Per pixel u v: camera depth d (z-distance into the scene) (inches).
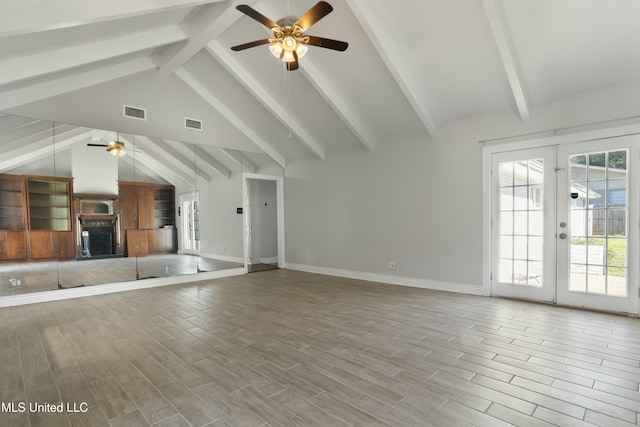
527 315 154.3
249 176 286.5
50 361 111.0
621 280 153.9
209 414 80.8
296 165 301.0
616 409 80.9
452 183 203.0
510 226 183.9
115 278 218.2
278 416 79.6
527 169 177.6
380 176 239.5
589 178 160.6
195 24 182.4
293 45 123.8
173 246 243.4
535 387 91.4
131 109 224.5
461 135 199.0
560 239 168.9
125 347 122.3
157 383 96.0
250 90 225.8
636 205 148.9
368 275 248.2
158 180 238.1
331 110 230.7
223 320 152.9
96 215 212.4
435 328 138.6
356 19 161.9
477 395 87.6
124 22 159.2
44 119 193.3
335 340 126.9
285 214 312.7
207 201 261.1
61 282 198.8
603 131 154.7
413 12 150.6
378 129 233.3
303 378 97.9
